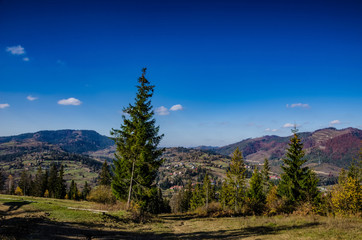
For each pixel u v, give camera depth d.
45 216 15.81
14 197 30.78
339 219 18.36
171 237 14.62
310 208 24.94
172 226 20.66
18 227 11.77
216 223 22.08
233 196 42.94
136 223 19.48
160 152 24.84
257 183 49.06
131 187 24.50
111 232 14.50
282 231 14.78
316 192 30.53
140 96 24.48
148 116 24.23
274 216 25.83
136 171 24.69
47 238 10.98
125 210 22.59
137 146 23.12
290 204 30.03
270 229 16.05
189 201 85.06
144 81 24.91
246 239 12.89
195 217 30.88
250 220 22.62
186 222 24.41
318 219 19.50
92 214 18.89
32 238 10.54
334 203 23.73
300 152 31.84
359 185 22.72
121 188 25.97
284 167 32.00
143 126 23.59
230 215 31.94
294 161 31.59
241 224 19.75
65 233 12.45
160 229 18.05
